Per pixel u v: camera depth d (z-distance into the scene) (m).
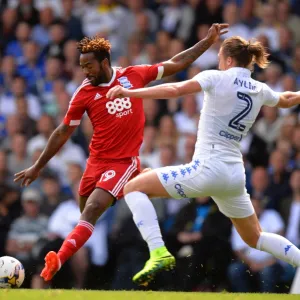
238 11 35.84
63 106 33.31
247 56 15.50
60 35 36.44
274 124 30.55
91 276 25.92
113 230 26.08
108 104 16.77
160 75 17.44
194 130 31.11
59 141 17.12
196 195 15.30
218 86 15.14
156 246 15.03
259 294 15.15
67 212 27.39
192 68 32.81
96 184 16.89
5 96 35.31
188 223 24.95
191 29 35.78
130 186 15.43
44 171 30.00
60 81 34.84
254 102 15.45
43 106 34.94
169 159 28.69
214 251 24.64
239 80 15.30
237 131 15.28
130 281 25.48
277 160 27.62
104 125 16.84
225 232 24.69
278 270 24.84
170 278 24.72
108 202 16.62
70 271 25.80
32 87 35.44
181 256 24.75
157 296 14.31
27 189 29.78
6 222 27.89
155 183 15.27
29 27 37.69
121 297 14.11
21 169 30.92
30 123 33.22
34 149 31.19
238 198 15.77
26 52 36.16
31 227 27.70
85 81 16.95
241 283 24.64
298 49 34.41
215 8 35.84
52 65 35.41
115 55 36.09
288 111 31.31
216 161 15.09
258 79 32.66
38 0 39.06
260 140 30.06
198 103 32.44
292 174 27.17
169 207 25.97
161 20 36.62
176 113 31.83
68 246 16.19
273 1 36.25
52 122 32.53
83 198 17.33
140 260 25.59
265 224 26.34
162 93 14.66
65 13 37.66
